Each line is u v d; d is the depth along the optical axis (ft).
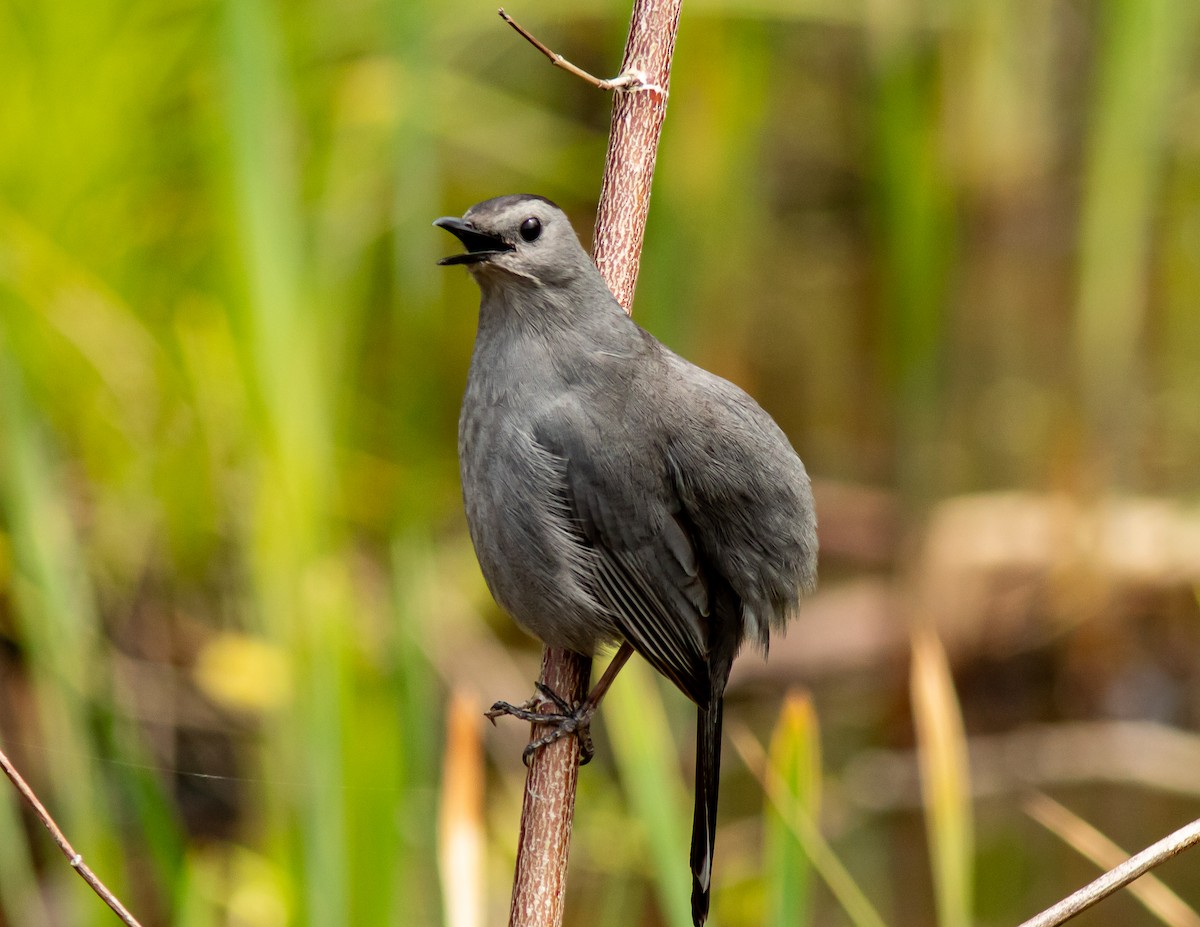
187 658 38.81
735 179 48.34
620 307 24.99
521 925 22.97
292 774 30.40
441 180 47.88
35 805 20.12
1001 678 47.24
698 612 25.29
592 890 37.55
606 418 24.70
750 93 47.83
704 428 24.73
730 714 45.19
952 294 53.42
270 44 31.60
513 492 24.98
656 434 24.72
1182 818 41.09
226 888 35.63
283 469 32.42
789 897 25.22
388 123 41.60
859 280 57.36
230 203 33.78
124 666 38.37
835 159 58.54
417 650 31.55
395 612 32.42
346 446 42.01
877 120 49.52
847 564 50.75
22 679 37.91
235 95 31.50
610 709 33.04
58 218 39.78
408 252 38.60
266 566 33.14
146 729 37.76
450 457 46.78
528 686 42.27
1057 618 47.44
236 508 38.75
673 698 40.88
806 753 25.25
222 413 38.88
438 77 44.06
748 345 52.39
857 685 46.55
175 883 29.81
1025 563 48.55
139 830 35.47
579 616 25.21
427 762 31.53
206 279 40.73
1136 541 47.83
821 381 56.49
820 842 26.61
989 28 55.06
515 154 47.52
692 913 25.14
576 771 24.04
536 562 25.11
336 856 28.32
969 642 47.24
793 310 57.82
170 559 39.70
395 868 28.81
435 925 32.27
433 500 44.01
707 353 48.60
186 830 37.76
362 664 37.52
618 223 24.99
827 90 58.03
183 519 39.60
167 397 39.45
